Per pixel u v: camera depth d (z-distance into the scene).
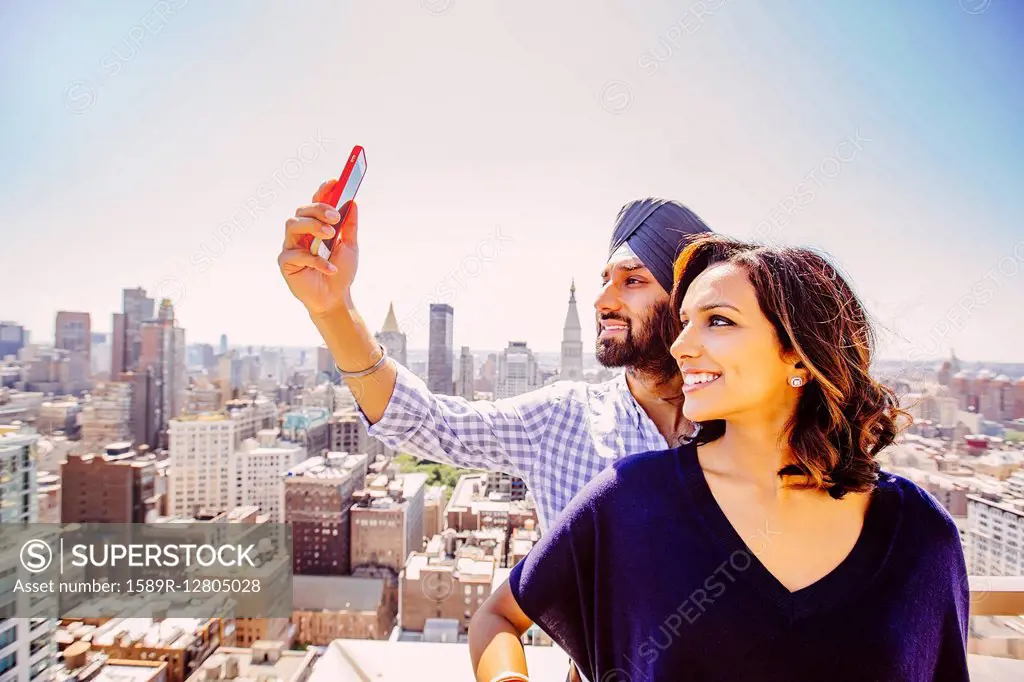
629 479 0.63
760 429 0.58
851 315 0.60
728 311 0.58
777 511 0.57
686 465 0.62
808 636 0.51
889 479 0.62
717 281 0.59
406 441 1.04
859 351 0.60
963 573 0.61
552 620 0.66
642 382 1.01
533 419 1.07
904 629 0.52
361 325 0.99
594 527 0.63
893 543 0.56
